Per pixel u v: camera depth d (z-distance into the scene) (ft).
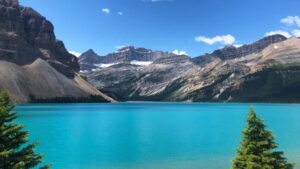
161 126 362.12
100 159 176.86
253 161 98.22
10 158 74.02
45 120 400.88
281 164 100.27
